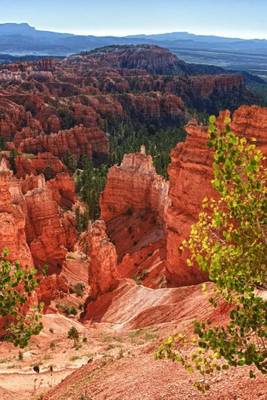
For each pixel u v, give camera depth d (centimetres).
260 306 1091
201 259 1211
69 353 3434
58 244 6850
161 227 7162
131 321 4256
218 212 1199
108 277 5169
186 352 2038
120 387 2061
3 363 3225
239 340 1108
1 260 1516
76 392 2256
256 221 1156
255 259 1156
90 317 5000
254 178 1135
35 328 1544
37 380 2872
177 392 1756
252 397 1502
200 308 3628
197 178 4862
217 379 1723
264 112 4262
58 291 5653
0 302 1468
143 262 6297
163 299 4391
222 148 1096
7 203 4709
